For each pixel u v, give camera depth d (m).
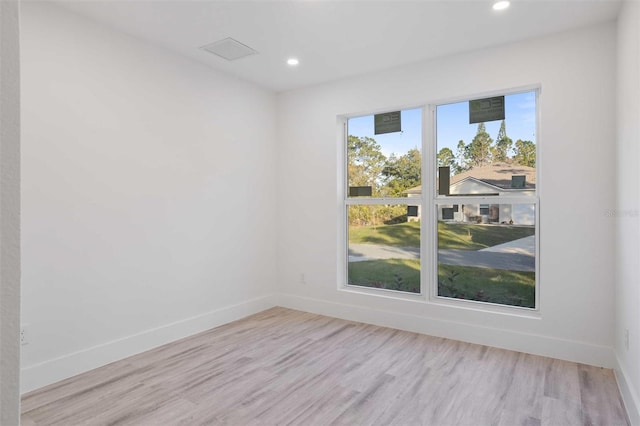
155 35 3.14
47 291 2.64
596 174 2.93
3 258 0.37
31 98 2.56
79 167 2.81
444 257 3.76
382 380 2.70
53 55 2.67
